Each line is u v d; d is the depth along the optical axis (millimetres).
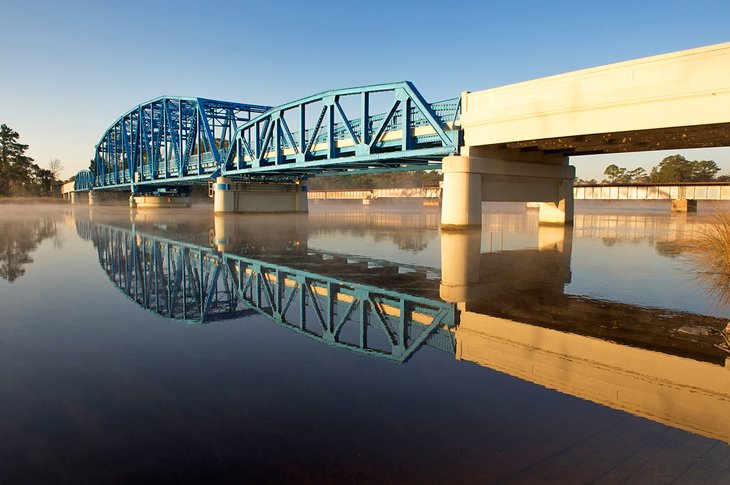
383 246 19953
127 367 5344
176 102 69375
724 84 17625
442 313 8031
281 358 5684
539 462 3213
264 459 3285
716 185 49344
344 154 37812
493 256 16203
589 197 58531
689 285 10500
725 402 4273
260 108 64688
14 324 7410
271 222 40062
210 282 11516
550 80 22625
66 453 3396
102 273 12938
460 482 2961
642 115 19750
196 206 107625
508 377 4965
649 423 3832
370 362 5508
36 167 153750
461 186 25922
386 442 3525
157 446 3496
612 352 5785
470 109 26156
